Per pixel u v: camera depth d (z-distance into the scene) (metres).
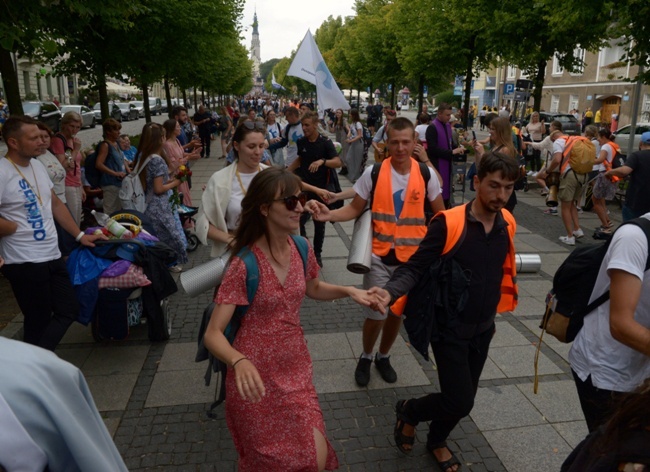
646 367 2.24
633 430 1.33
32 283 3.71
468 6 14.84
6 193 3.56
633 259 2.04
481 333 2.84
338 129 15.34
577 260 2.41
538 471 3.14
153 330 4.64
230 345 2.29
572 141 7.93
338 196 4.01
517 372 4.26
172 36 12.09
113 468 1.08
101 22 9.95
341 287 2.59
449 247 2.72
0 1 5.44
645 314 2.14
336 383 4.07
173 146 7.59
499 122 5.49
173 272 6.64
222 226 3.53
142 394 3.93
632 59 9.59
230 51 27.03
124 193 5.86
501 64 19.28
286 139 9.09
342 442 3.38
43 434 0.96
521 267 3.46
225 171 3.58
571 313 2.45
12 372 0.95
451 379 2.76
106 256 4.31
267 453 2.20
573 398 3.89
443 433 3.06
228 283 2.26
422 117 10.24
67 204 6.64
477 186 2.71
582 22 9.95
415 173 3.67
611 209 10.70
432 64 19.94
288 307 2.33
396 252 3.66
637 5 8.38
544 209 10.61
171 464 3.19
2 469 0.92
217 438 3.44
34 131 3.58
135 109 41.38
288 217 2.26
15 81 7.07
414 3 21.16
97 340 4.71
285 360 2.31
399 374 4.21
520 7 13.09
